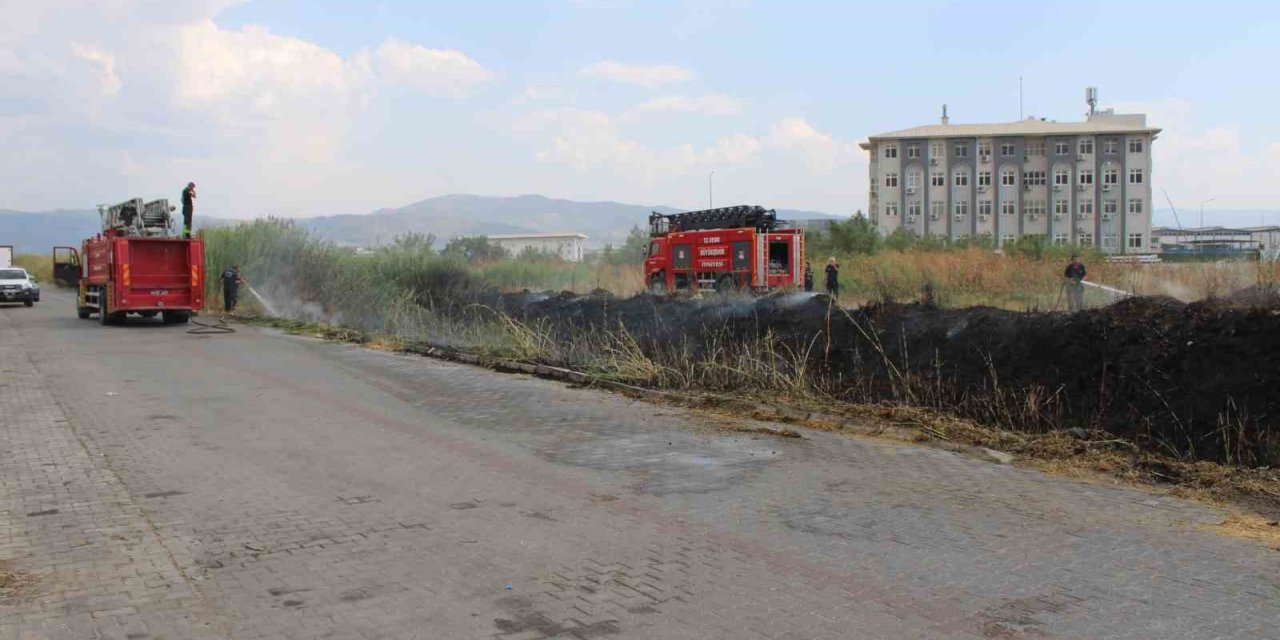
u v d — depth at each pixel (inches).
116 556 226.8
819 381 472.1
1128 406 353.4
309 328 940.6
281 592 201.3
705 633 177.0
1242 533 242.8
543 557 225.6
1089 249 1622.8
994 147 3031.5
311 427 408.5
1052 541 236.5
